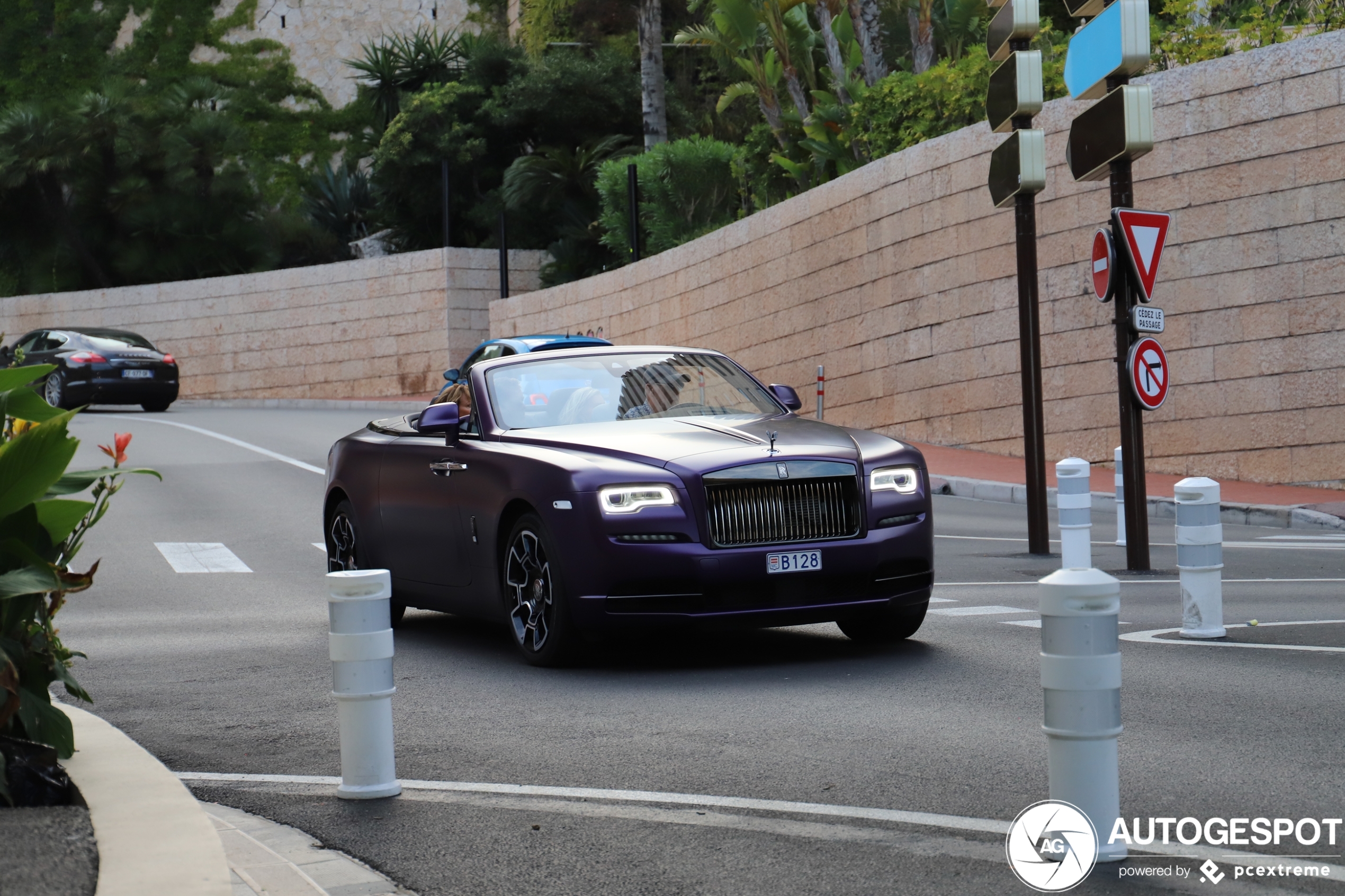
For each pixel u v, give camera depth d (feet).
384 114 161.38
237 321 155.02
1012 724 20.40
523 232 150.00
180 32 196.65
